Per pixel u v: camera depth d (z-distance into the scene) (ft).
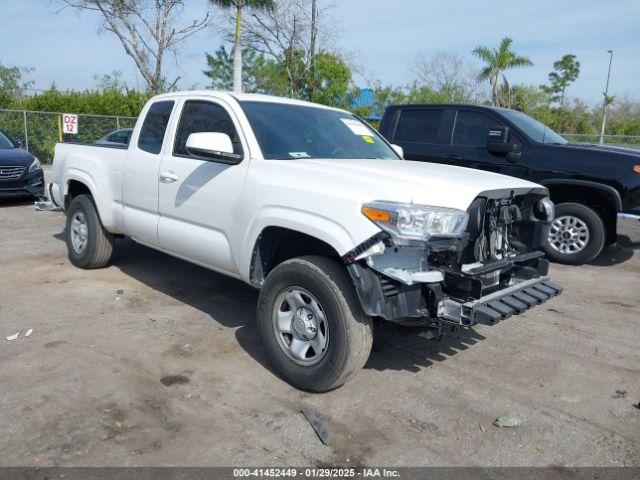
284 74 100.83
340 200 11.02
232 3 77.10
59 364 12.75
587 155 23.29
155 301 17.37
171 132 16.06
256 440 10.14
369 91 118.42
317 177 11.96
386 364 13.50
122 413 10.81
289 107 15.65
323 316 11.43
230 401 11.46
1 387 11.59
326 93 94.02
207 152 13.28
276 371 12.82
